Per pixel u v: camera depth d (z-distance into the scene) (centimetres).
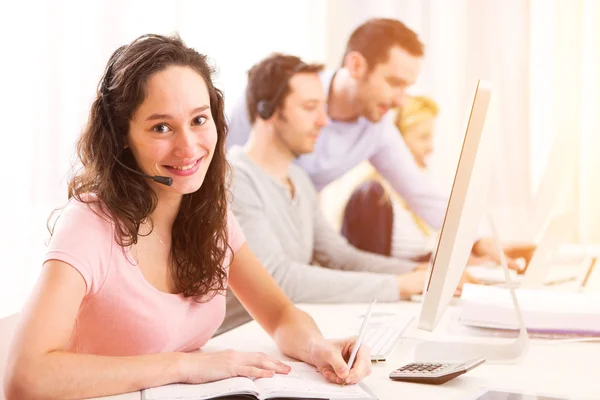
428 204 254
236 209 223
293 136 242
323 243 247
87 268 116
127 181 125
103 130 125
